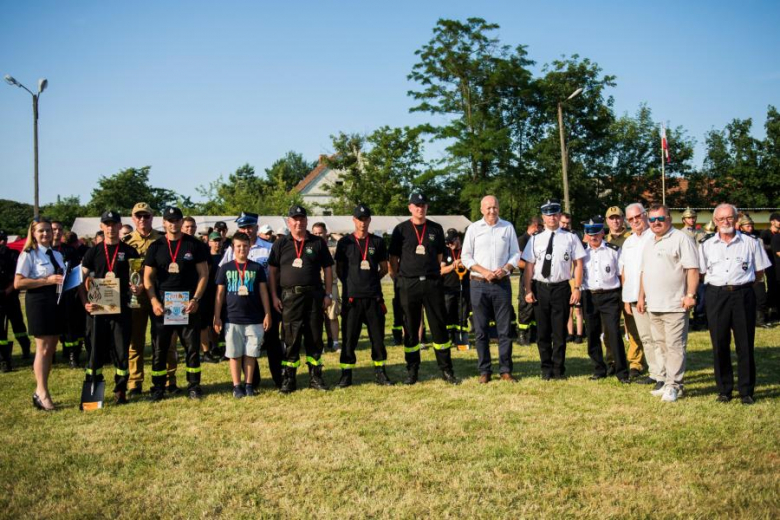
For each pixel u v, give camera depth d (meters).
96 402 6.02
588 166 43.31
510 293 7.00
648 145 46.81
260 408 5.91
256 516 3.53
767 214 35.22
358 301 6.81
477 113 37.66
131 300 6.55
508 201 39.19
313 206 45.03
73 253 8.72
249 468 4.27
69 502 3.76
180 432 5.15
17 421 5.59
